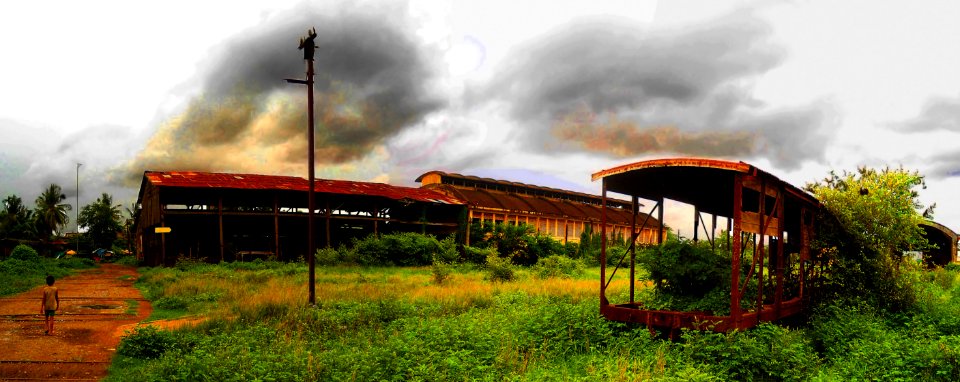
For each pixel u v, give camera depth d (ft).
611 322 35.76
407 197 154.92
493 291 63.52
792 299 41.16
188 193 140.77
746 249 51.24
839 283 46.32
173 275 92.68
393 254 127.34
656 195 42.96
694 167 35.76
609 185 39.29
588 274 100.89
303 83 54.44
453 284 75.77
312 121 54.29
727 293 36.19
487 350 30.53
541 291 63.16
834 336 34.86
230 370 27.76
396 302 48.93
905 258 50.57
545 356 30.94
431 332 33.96
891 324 41.19
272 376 26.45
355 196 152.76
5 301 62.80
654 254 39.75
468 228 166.81
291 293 57.00
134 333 36.65
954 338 32.42
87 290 77.51
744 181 31.94
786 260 47.06
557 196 241.76
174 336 36.68
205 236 147.84
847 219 47.57
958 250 111.45
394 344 30.96
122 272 125.29
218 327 41.09
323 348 34.30
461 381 25.94
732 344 28.60
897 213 49.90
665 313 33.73
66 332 42.93
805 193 40.70
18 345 37.70
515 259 148.05
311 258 51.72
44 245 216.54
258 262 123.44
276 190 135.74
